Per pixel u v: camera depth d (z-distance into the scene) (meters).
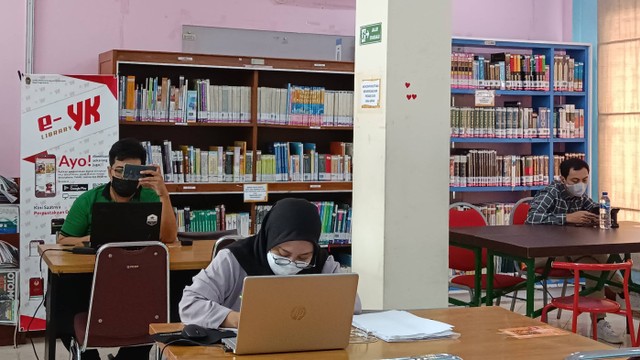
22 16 6.38
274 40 7.19
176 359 2.52
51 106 5.94
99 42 6.65
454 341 2.83
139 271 4.14
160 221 4.48
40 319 5.98
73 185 6.00
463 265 6.04
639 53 7.65
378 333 2.86
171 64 6.37
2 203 6.03
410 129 5.02
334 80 7.50
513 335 2.93
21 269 5.91
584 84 8.20
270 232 3.00
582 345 2.79
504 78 7.84
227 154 6.75
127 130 6.79
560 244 5.07
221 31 7.00
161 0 6.82
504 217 8.01
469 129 7.75
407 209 5.05
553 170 8.11
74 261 4.20
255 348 2.58
